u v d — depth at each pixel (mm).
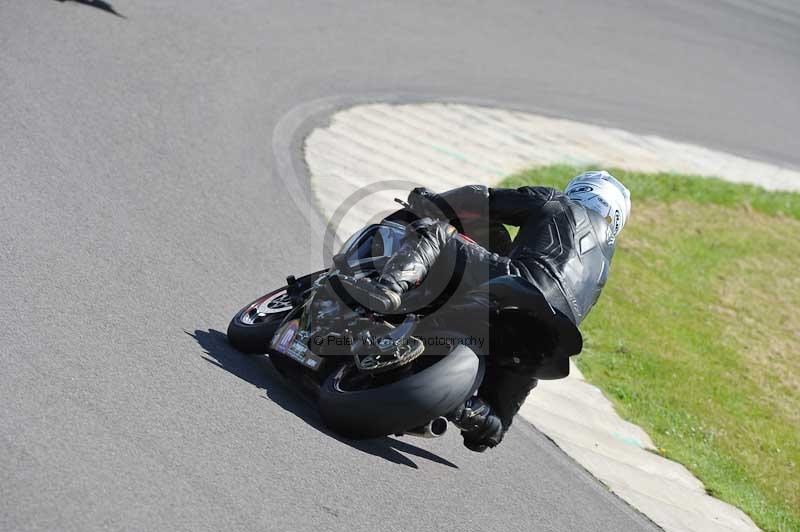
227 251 26109
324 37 51094
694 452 28422
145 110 34375
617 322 36844
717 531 22828
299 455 16250
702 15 83438
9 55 34469
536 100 55312
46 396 15047
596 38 69438
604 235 19531
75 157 28234
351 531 14508
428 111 47000
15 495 12266
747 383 35656
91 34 39625
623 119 58531
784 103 70750
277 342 19312
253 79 42031
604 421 27234
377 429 17094
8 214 22750
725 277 45812
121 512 12648
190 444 15102
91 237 23297
